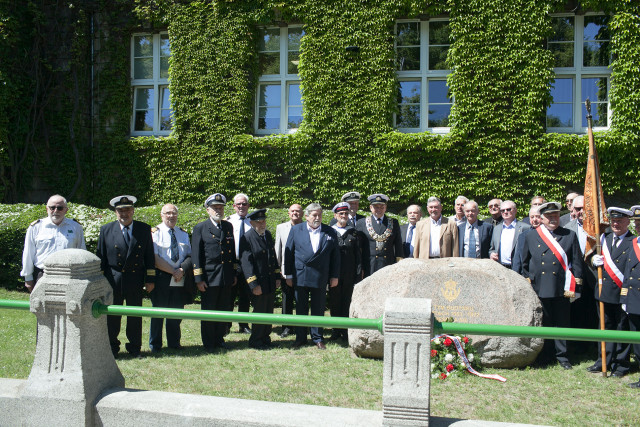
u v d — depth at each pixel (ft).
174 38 44.80
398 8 40.70
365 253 25.03
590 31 39.78
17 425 11.26
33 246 20.71
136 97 47.73
